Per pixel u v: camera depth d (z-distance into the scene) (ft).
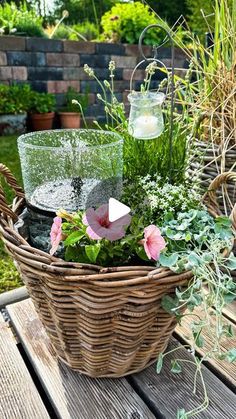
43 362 2.34
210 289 1.89
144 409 2.03
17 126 10.33
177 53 13.07
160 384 2.18
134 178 2.71
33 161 2.31
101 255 1.92
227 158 3.06
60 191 2.32
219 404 2.06
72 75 11.74
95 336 1.89
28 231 2.48
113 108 3.01
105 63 12.16
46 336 2.55
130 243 1.97
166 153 2.81
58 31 13.16
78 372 2.25
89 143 2.79
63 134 2.81
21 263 1.85
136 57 12.61
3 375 2.26
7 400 2.10
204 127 3.39
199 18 11.92
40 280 1.84
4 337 2.59
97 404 2.06
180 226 2.01
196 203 2.44
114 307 1.77
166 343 2.25
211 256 1.86
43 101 10.80
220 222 2.09
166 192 2.42
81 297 1.76
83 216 1.98
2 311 3.02
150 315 1.87
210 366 2.36
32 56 10.85
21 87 10.66
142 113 2.38
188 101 3.54
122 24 12.80
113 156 2.32
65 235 1.96
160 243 1.85
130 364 2.13
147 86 2.99
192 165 3.26
